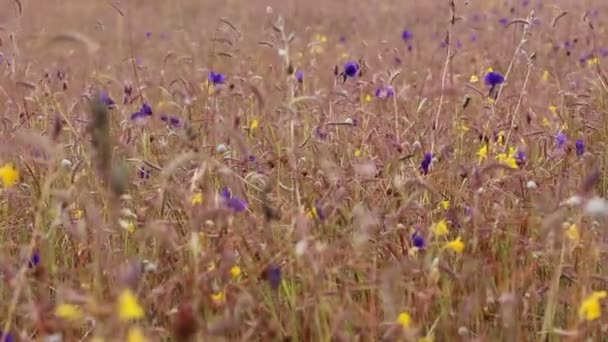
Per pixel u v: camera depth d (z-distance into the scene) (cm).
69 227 160
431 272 156
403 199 166
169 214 167
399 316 155
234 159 174
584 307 153
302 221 157
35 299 161
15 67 214
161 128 197
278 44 198
